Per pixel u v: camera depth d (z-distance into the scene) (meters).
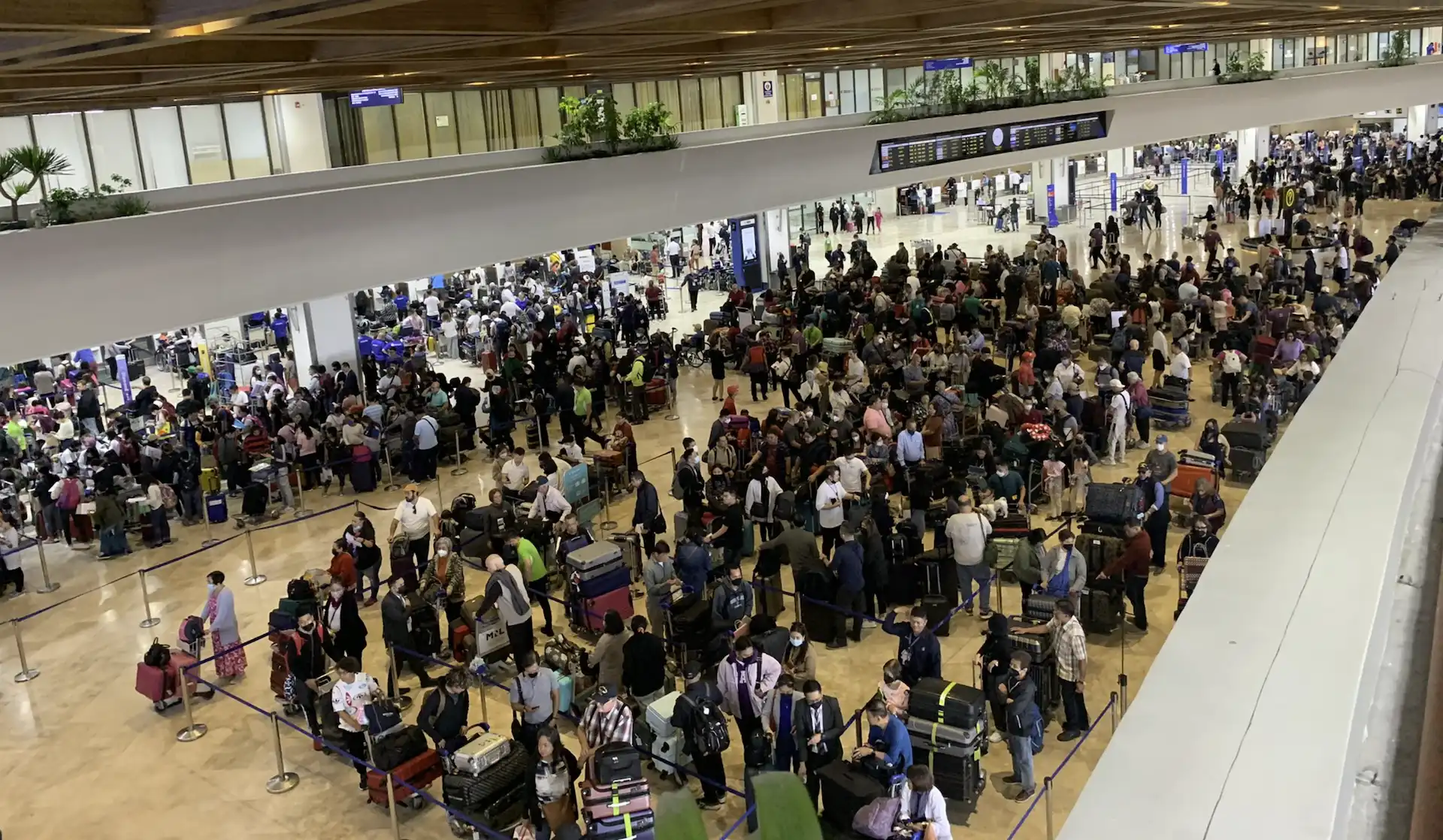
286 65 10.09
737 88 30.62
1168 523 12.70
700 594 11.39
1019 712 8.62
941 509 12.71
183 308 12.85
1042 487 14.87
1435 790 1.45
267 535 16.28
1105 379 16.97
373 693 9.40
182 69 9.94
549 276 31.66
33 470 17.45
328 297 14.25
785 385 19.91
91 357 24.88
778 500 13.40
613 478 16.41
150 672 11.26
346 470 18.22
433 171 17.52
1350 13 18.28
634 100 27.50
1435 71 35.78
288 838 9.18
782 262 30.16
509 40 9.26
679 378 24.00
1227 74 31.08
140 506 16.27
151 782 10.13
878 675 10.91
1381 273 25.80
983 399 17.89
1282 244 30.42
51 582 15.08
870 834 7.17
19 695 11.95
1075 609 10.59
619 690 10.05
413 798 9.38
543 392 19.78
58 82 10.80
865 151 21.84
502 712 10.82
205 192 15.15
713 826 8.78
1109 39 21.47
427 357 26.62
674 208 18.58
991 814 8.66
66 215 12.48
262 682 11.95
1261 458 14.98
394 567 12.83
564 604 12.20
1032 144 25.00
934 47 19.03
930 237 39.59
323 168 22.06
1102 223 40.06
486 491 17.50
